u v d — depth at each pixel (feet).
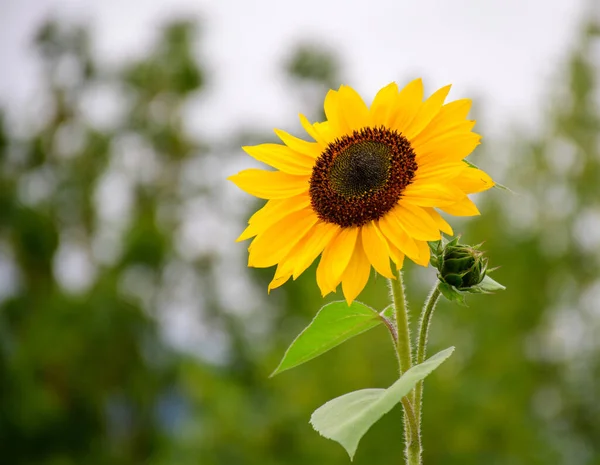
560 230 67.56
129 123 80.84
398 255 10.27
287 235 10.94
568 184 69.72
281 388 42.16
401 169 10.50
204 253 72.90
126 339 56.85
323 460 39.65
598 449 61.16
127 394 56.75
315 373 40.75
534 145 68.59
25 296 60.95
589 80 73.77
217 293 71.20
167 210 77.97
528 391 51.49
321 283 10.51
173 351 59.21
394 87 11.24
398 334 10.30
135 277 64.18
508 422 42.45
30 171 73.92
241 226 74.18
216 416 44.16
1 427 52.34
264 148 11.43
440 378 41.39
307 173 11.21
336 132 11.32
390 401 8.82
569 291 64.03
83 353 55.98
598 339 64.23
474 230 57.00
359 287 10.36
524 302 56.24
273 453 41.73
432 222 9.93
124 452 56.59
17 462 53.06
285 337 48.39
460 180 9.98
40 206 69.00
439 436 40.16
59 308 56.70
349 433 8.72
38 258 63.77
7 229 64.08
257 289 68.28
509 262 56.70
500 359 48.19
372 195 10.48
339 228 10.65
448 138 10.55
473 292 10.25
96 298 57.52
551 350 61.98
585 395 62.28
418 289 44.42
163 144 79.10
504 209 59.52
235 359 59.00
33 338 55.77
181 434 50.78
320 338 10.79
